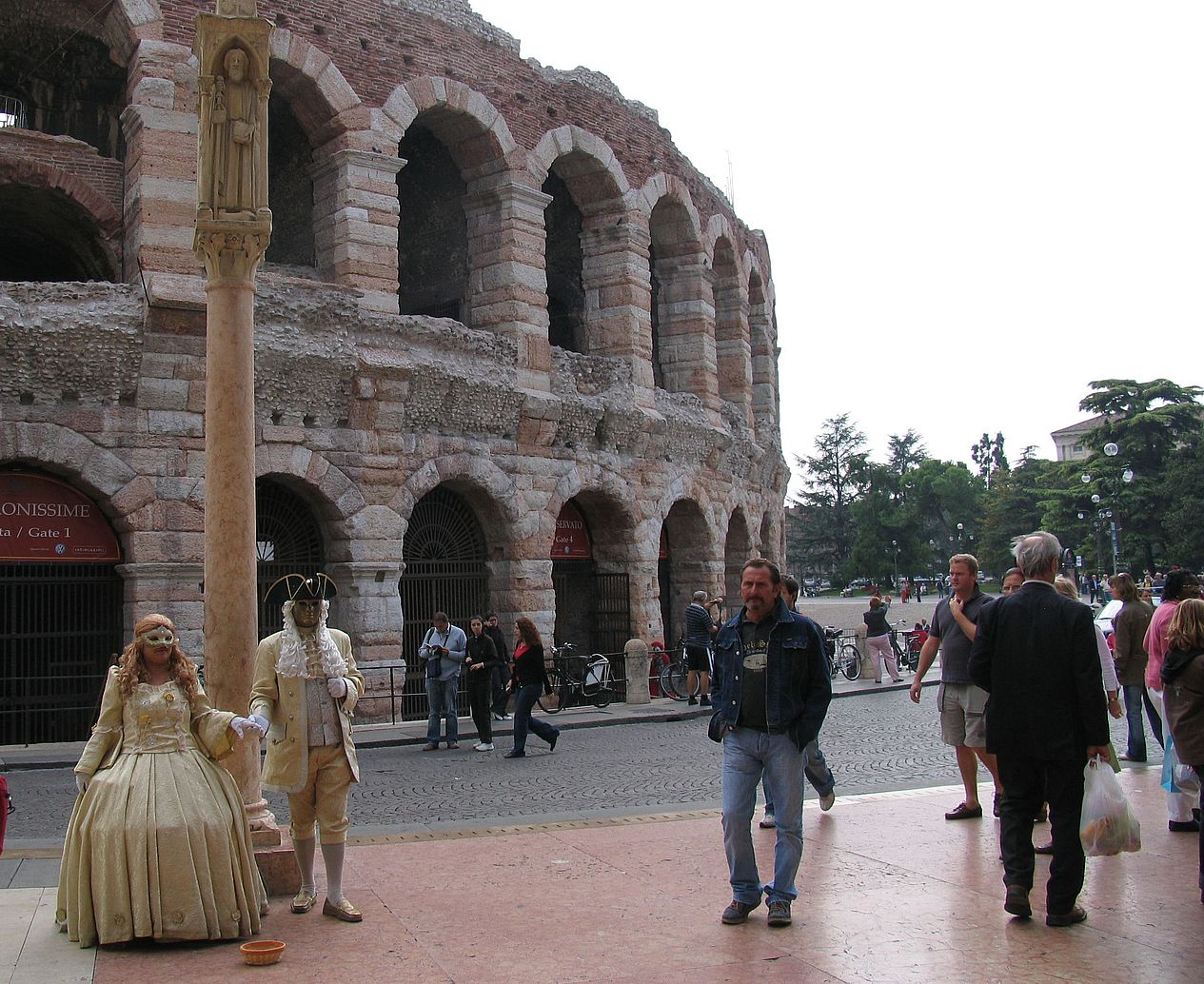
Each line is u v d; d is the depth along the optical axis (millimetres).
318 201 25953
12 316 20672
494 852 11156
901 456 165125
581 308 35188
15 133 22672
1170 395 91750
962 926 8383
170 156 22547
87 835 8125
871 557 127688
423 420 25609
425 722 24062
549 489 28312
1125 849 9242
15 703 20719
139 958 7770
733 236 38625
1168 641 9500
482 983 7301
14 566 21500
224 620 9703
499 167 28344
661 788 15695
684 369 35094
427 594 26844
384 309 25234
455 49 27609
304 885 9031
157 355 22016
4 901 9211
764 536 42219
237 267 10164
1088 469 90625
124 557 22000
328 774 8828
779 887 8531
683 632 34562
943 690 12219
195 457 22297
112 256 23344
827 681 8656
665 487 32344
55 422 21219
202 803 8227
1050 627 8539
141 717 8367
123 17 22844
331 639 9062
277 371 23125
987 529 122750
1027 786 8656
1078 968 7457
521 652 19656
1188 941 8008
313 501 24359
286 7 24812
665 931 8383
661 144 33594
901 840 11211
